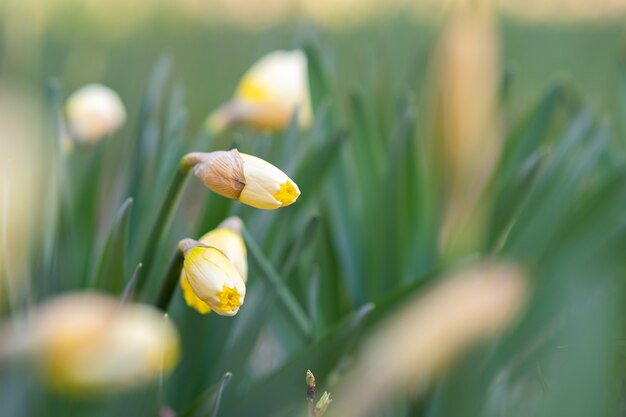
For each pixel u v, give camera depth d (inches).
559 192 33.1
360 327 26.8
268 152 32.6
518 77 73.2
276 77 32.8
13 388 20.3
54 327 16.4
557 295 20.5
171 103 33.2
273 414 27.0
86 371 17.7
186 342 28.4
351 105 34.6
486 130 23.3
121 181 32.0
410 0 92.3
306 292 32.7
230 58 76.1
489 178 31.6
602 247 30.5
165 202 25.3
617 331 18.8
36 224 28.4
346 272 33.0
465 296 16.0
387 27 81.6
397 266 32.2
